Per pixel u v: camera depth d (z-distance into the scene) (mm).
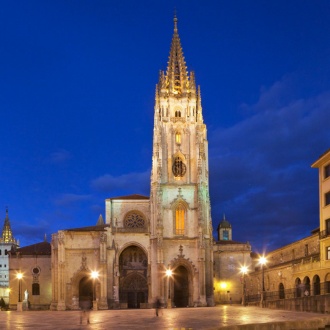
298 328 42781
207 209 127750
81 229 128125
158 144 129750
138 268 130375
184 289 127125
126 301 129000
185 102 134000
